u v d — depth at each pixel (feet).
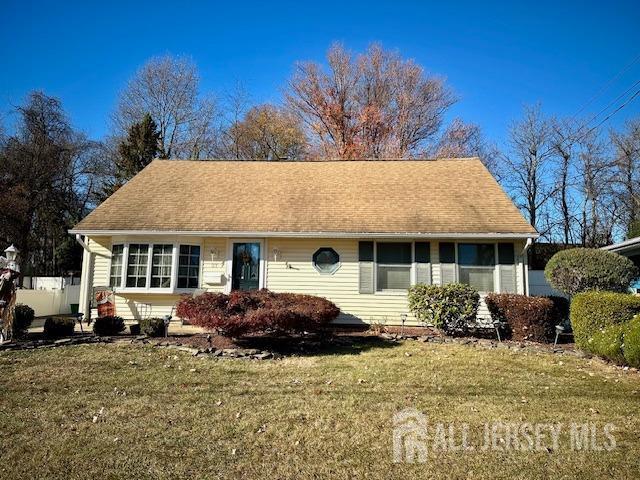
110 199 45.85
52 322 31.60
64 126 87.97
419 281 40.50
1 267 28.89
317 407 17.20
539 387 20.59
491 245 40.65
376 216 42.09
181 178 50.31
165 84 99.60
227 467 12.16
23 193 78.59
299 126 100.12
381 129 96.02
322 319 30.27
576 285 35.83
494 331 35.63
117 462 12.34
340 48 97.76
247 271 42.06
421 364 24.91
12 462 12.23
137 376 21.39
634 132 86.28
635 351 23.21
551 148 93.86
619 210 88.12
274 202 45.03
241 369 23.22
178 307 29.71
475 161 52.54
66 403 17.31
